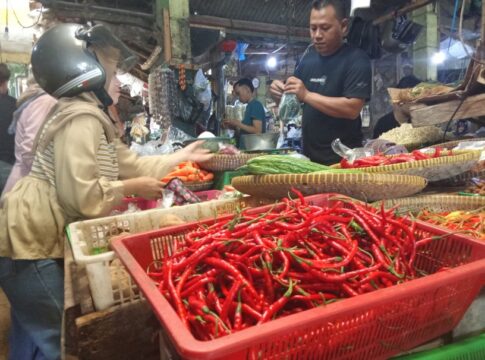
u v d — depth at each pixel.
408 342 0.95
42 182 1.77
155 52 5.52
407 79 4.43
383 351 0.91
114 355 1.21
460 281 0.93
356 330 0.83
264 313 0.86
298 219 1.16
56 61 1.68
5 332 2.92
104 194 1.71
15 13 4.67
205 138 3.04
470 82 2.31
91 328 1.18
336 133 3.04
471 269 0.89
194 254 0.99
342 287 0.96
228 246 1.03
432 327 0.97
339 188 1.62
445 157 1.84
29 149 2.30
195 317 0.86
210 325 0.84
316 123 3.11
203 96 4.96
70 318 1.26
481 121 3.02
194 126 5.03
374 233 1.13
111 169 1.86
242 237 1.07
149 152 3.29
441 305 0.94
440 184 2.33
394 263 1.05
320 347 0.79
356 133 3.10
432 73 6.17
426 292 0.87
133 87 5.47
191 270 0.98
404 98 2.98
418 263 1.23
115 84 2.13
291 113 2.86
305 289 0.98
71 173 1.63
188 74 4.95
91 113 1.70
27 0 4.73
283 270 0.97
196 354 0.61
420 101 2.72
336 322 0.78
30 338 2.06
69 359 1.26
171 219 1.62
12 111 3.79
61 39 1.71
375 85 6.81
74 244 1.32
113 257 1.19
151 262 1.25
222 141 3.13
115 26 5.53
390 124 4.60
